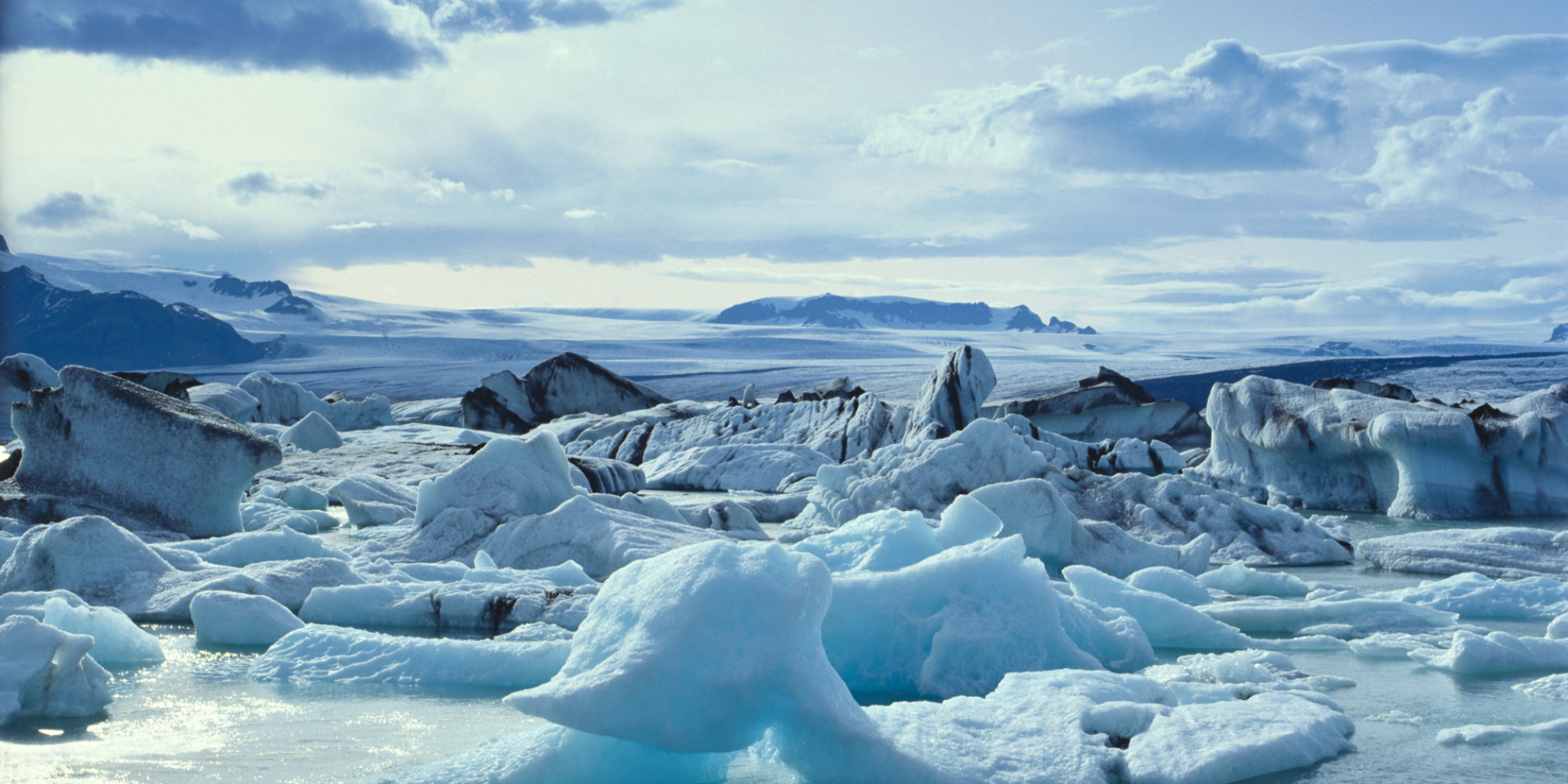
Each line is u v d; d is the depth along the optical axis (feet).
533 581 26.48
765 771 13.71
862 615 18.95
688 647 12.44
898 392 302.66
